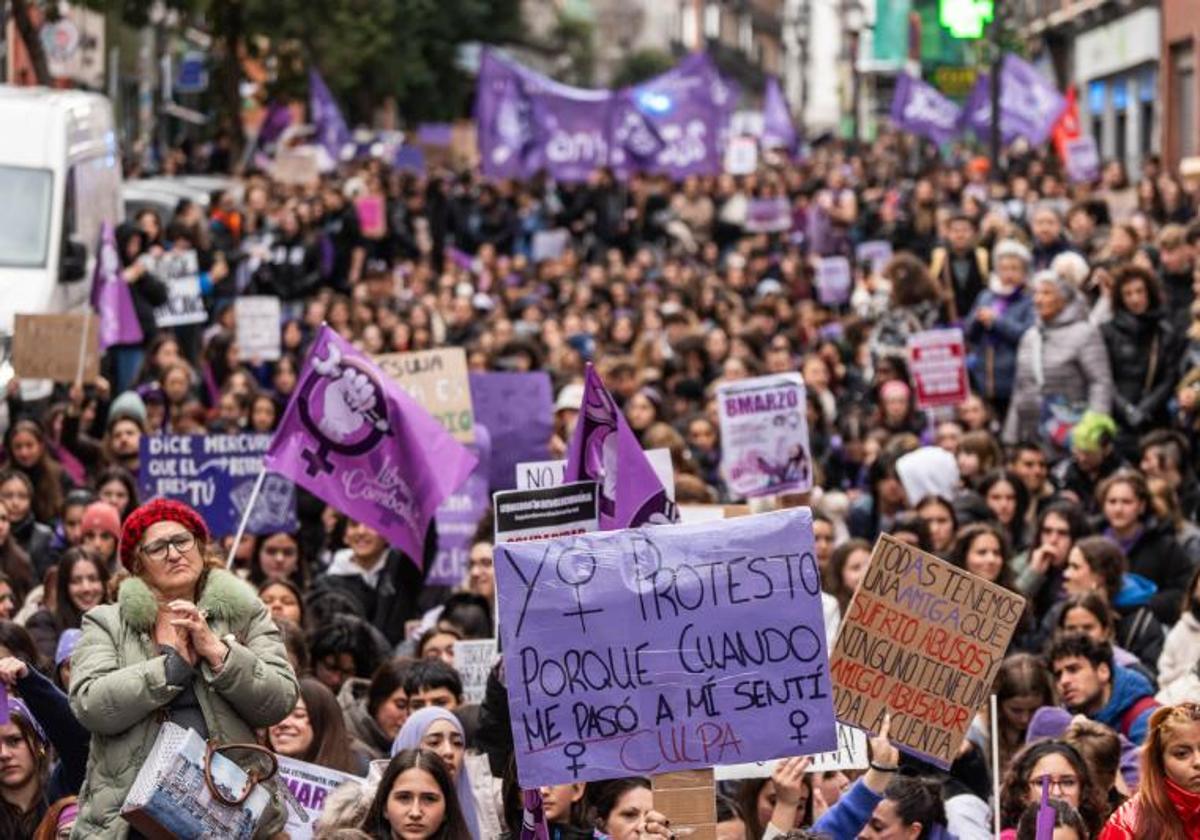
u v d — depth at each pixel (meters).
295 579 18.81
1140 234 33.16
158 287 28.81
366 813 11.52
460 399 19.98
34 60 42.47
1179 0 64.50
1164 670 15.66
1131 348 23.67
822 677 10.93
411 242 46.62
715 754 10.88
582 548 10.91
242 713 10.35
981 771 13.69
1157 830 11.27
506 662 10.84
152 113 66.94
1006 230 29.11
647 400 23.44
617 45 135.62
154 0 53.62
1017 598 11.90
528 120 55.38
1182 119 65.06
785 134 72.31
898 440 20.72
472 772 12.68
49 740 12.28
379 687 14.02
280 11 60.28
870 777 11.91
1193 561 18.22
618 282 38.22
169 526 10.45
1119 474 18.33
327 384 15.95
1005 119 52.59
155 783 10.04
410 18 75.81
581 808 12.01
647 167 55.56
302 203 40.62
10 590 15.47
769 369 26.48
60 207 27.34
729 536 10.95
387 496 16.06
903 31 82.19
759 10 186.62
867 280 38.03
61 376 21.72
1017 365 24.05
